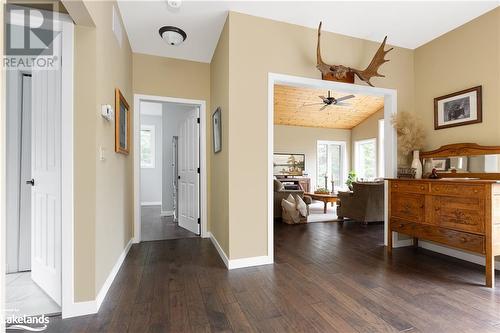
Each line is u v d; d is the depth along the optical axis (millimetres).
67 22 1736
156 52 3559
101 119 1912
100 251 1904
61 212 1762
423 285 2213
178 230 4289
